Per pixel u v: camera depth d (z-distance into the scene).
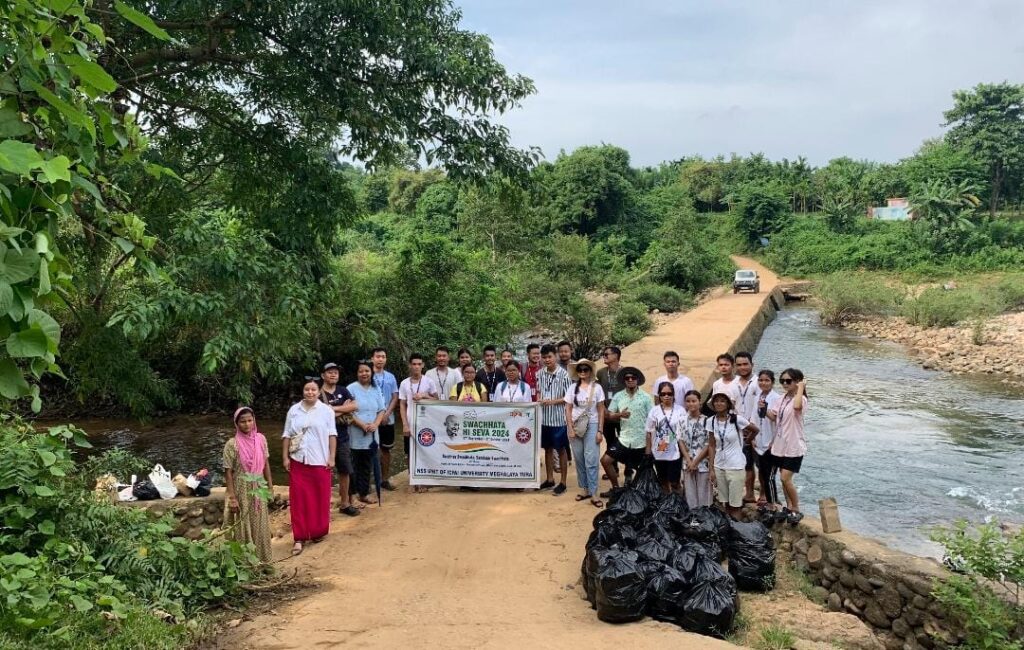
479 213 31.42
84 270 10.07
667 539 6.37
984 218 51.97
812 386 19.66
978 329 24.95
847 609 7.07
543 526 7.94
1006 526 9.52
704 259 45.41
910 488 11.25
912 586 6.57
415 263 18.66
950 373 21.41
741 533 7.01
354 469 9.03
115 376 11.64
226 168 13.81
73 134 3.24
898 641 6.64
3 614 3.98
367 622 5.50
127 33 10.53
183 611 5.23
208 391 16.80
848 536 7.51
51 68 3.02
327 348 17.45
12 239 2.53
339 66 11.33
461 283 18.86
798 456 8.02
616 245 51.19
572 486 9.53
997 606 5.86
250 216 13.53
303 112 12.84
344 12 10.68
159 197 11.38
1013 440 13.98
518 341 25.05
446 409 9.30
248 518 6.81
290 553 7.42
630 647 4.98
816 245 57.09
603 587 5.54
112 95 9.72
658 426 8.13
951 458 12.84
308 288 11.29
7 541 4.97
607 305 26.55
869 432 14.72
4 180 2.81
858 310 34.50
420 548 7.35
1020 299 32.44
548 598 6.17
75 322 12.98
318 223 12.48
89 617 4.41
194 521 8.27
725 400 7.80
